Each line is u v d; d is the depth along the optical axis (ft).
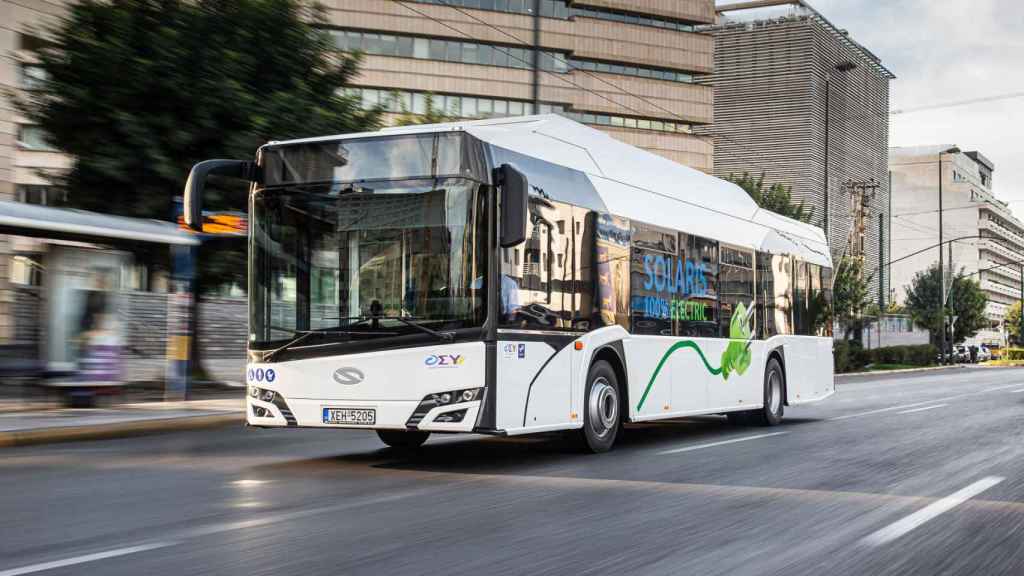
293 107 64.85
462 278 30.50
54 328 52.13
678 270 43.11
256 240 32.50
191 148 63.16
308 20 70.79
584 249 36.01
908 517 23.32
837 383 119.34
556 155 35.37
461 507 24.25
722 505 24.80
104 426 44.32
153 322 57.67
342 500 25.31
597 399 36.88
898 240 445.37
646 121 218.38
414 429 30.48
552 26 208.54
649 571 17.56
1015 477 30.45
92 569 17.37
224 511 23.58
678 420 56.44
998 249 473.26
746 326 49.65
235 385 72.84
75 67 62.28
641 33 215.72
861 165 275.39
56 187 65.31
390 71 196.44
